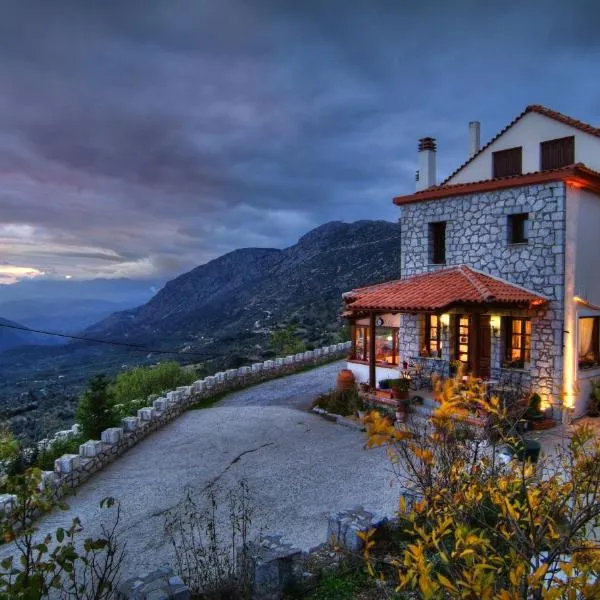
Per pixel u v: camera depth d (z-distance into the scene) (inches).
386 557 236.5
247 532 329.7
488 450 232.1
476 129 792.3
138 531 347.6
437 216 675.4
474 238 629.9
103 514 381.7
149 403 732.7
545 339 554.3
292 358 1000.9
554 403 539.8
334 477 430.3
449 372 616.7
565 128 652.1
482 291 541.6
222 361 1418.6
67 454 472.1
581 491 135.8
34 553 322.3
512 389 503.5
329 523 274.4
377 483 410.0
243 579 232.8
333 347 1110.4
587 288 578.2
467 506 140.6
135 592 203.9
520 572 99.0
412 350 682.2
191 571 270.7
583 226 573.3
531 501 129.3
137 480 454.3
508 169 711.1
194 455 517.3
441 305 532.7
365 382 702.5
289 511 367.6
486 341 614.9
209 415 682.8
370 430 127.2
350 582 229.9
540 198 562.9
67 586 275.1
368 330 748.6
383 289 669.3
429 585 96.3
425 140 772.0
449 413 154.7
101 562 304.3
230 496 401.7
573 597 91.4
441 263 673.6
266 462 480.7
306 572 245.1
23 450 507.2
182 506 388.2
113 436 517.0
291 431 580.4
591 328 603.2
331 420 619.2
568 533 124.4
